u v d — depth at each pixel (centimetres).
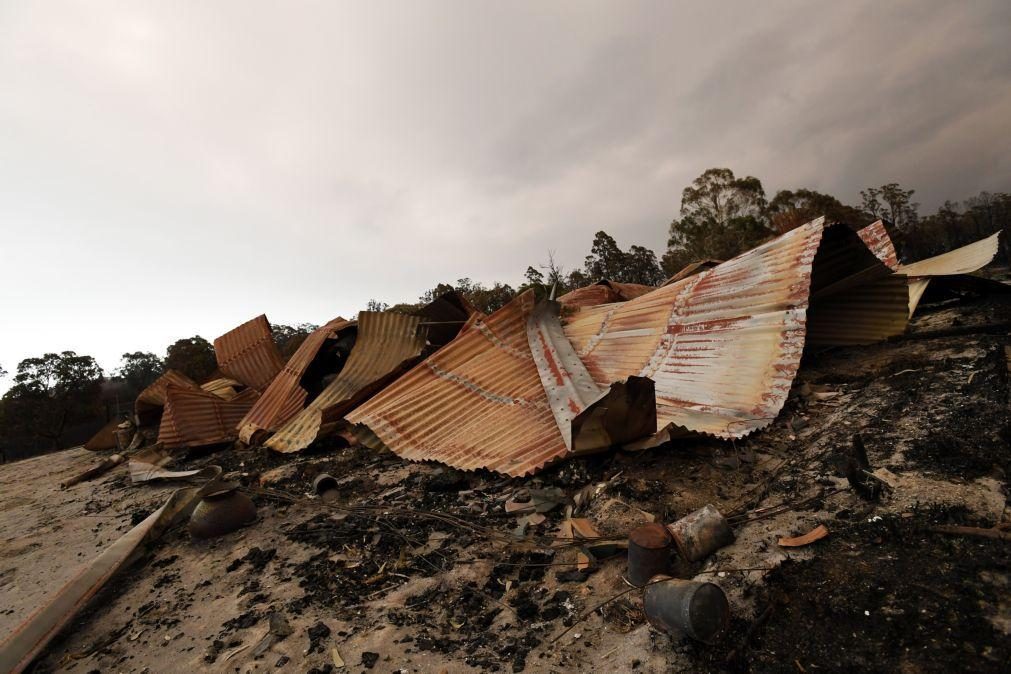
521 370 745
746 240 3956
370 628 331
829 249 642
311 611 364
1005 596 238
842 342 761
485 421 662
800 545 313
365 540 470
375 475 657
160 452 1053
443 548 430
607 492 455
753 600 278
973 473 339
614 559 361
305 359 1102
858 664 224
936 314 936
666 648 261
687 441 523
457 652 296
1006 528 277
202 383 1487
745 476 442
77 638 387
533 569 373
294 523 539
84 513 745
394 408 733
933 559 274
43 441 3516
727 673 237
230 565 463
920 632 231
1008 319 734
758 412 504
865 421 467
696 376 598
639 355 691
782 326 559
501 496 513
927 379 523
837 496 358
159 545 539
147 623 390
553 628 303
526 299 839
